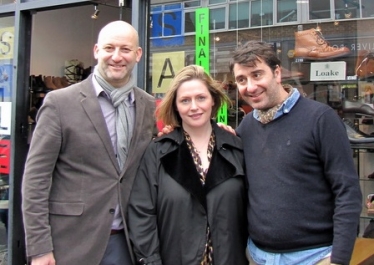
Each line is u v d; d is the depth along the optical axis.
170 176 1.90
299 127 1.71
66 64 4.93
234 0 2.94
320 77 2.75
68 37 5.02
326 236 1.71
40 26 4.70
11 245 3.50
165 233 1.88
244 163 1.91
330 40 2.72
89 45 5.30
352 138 2.58
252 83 1.77
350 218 1.61
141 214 1.92
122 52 2.02
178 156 1.92
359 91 2.66
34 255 1.92
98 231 1.97
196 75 1.94
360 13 2.64
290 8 2.81
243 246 1.93
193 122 1.91
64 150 1.98
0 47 3.73
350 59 2.68
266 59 1.76
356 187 1.64
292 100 1.76
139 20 3.06
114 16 4.99
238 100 2.72
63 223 1.98
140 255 1.89
